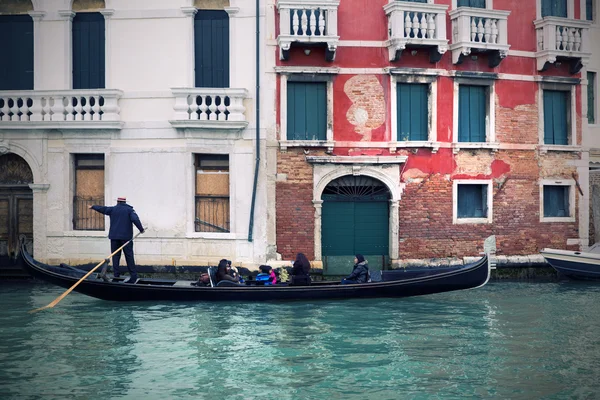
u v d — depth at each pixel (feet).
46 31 55.31
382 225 56.75
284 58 54.39
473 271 46.29
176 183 54.75
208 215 55.52
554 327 38.93
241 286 45.24
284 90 54.80
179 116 53.83
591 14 62.13
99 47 55.72
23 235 56.54
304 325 39.04
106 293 44.93
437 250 57.16
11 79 56.24
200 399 27.12
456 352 33.65
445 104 57.11
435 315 42.01
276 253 55.11
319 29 54.08
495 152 58.39
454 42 56.70
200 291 44.80
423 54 56.75
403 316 41.63
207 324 39.17
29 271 45.37
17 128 54.65
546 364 31.76
